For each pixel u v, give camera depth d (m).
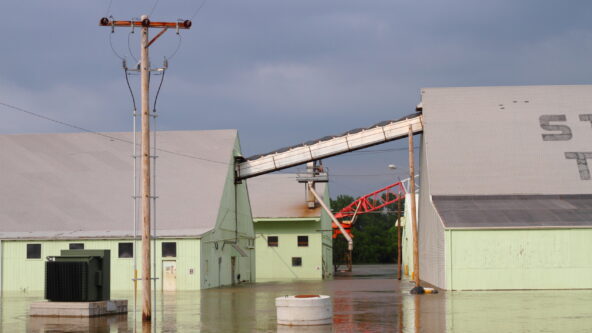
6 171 52.62
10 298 38.44
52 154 54.78
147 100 23.97
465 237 41.09
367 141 55.06
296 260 70.88
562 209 43.25
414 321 22.64
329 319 22.06
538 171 46.94
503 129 49.59
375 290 42.44
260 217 70.12
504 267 40.81
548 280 40.69
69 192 51.03
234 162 57.09
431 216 47.12
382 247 169.75
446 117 50.66
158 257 45.72
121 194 50.97
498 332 19.48
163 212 49.53
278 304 22.16
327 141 56.31
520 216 42.28
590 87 52.28
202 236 45.91
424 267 52.28
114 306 26.55
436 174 47.12
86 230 47.66
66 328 21.59
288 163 56.81
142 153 23.72
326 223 76.44
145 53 24.06
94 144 56.00
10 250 46.69
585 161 47.41
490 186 46.25
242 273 58.41
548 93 51.94
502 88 52.53
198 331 20.41
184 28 24.16
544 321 22.47
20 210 49.25
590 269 40.62
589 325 21.22
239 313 26.56
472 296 35.47
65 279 25.80
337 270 101.75
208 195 51.31
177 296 38.25
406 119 54.19
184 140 56.97
